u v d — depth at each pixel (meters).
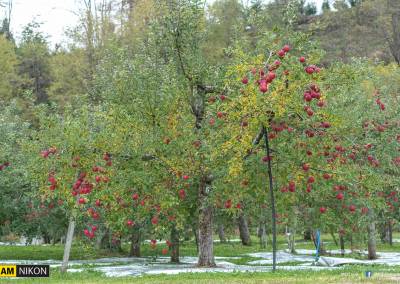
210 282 14.13
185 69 20.38
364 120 21.53
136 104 18.33
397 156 22.41
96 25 51.00
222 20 46.91
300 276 15.81
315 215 19.94
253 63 13.98
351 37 77.94
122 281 15.53
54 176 15.54
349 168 17.05
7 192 27.25
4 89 52.69
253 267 21.66
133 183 16.19
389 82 30.52
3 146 25.81
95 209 18.00
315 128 15.21
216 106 15.87
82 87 48.94
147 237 26.77
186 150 16.70
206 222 21.33
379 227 43.25
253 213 21.25
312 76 13.75
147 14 48.09
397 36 79.81
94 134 16.52
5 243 45.47
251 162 16.22
